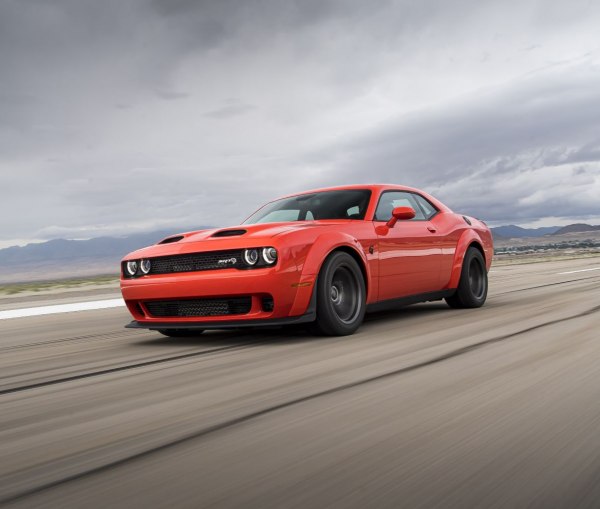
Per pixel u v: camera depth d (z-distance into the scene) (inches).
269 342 157.8
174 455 66.5
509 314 194.4
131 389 105.3
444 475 58.1
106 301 368.8
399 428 73.7
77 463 65.5
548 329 153.7
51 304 374.9
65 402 97.3
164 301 168.1
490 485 55.6
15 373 131.0
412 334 158.9
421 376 103.9
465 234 225.1
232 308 160.9
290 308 155.8
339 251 167.9
